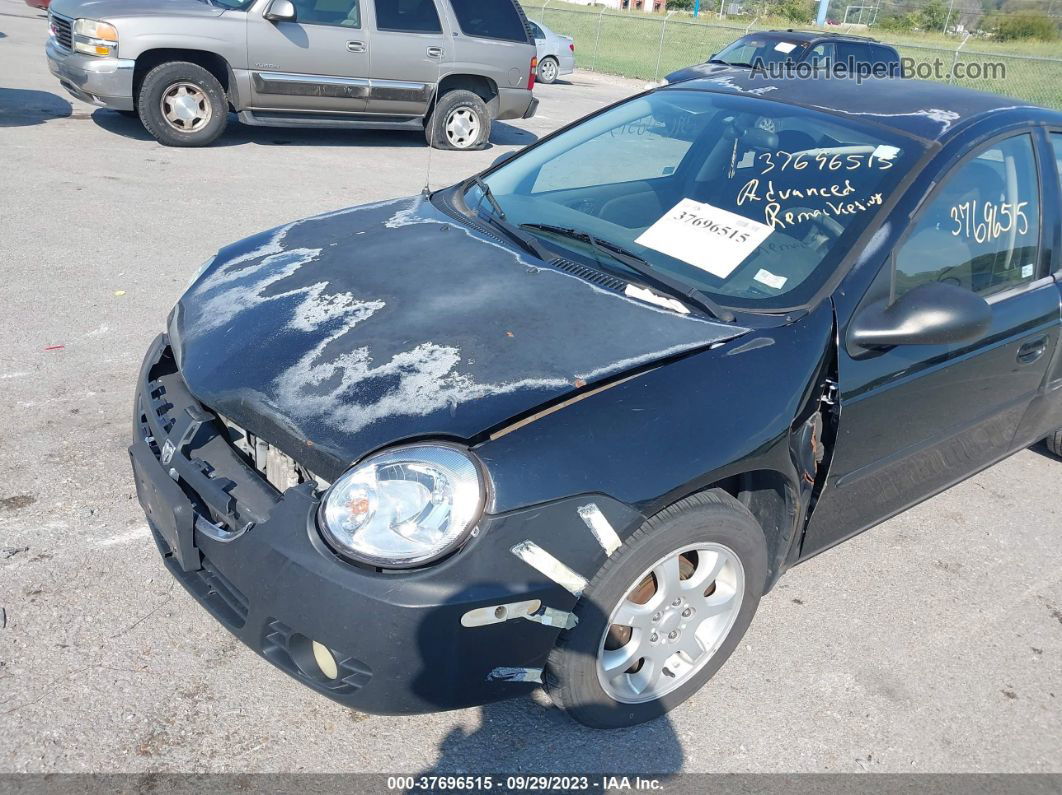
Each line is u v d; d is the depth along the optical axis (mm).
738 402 2441
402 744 2463
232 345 2629
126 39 8320
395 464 2119
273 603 2152
